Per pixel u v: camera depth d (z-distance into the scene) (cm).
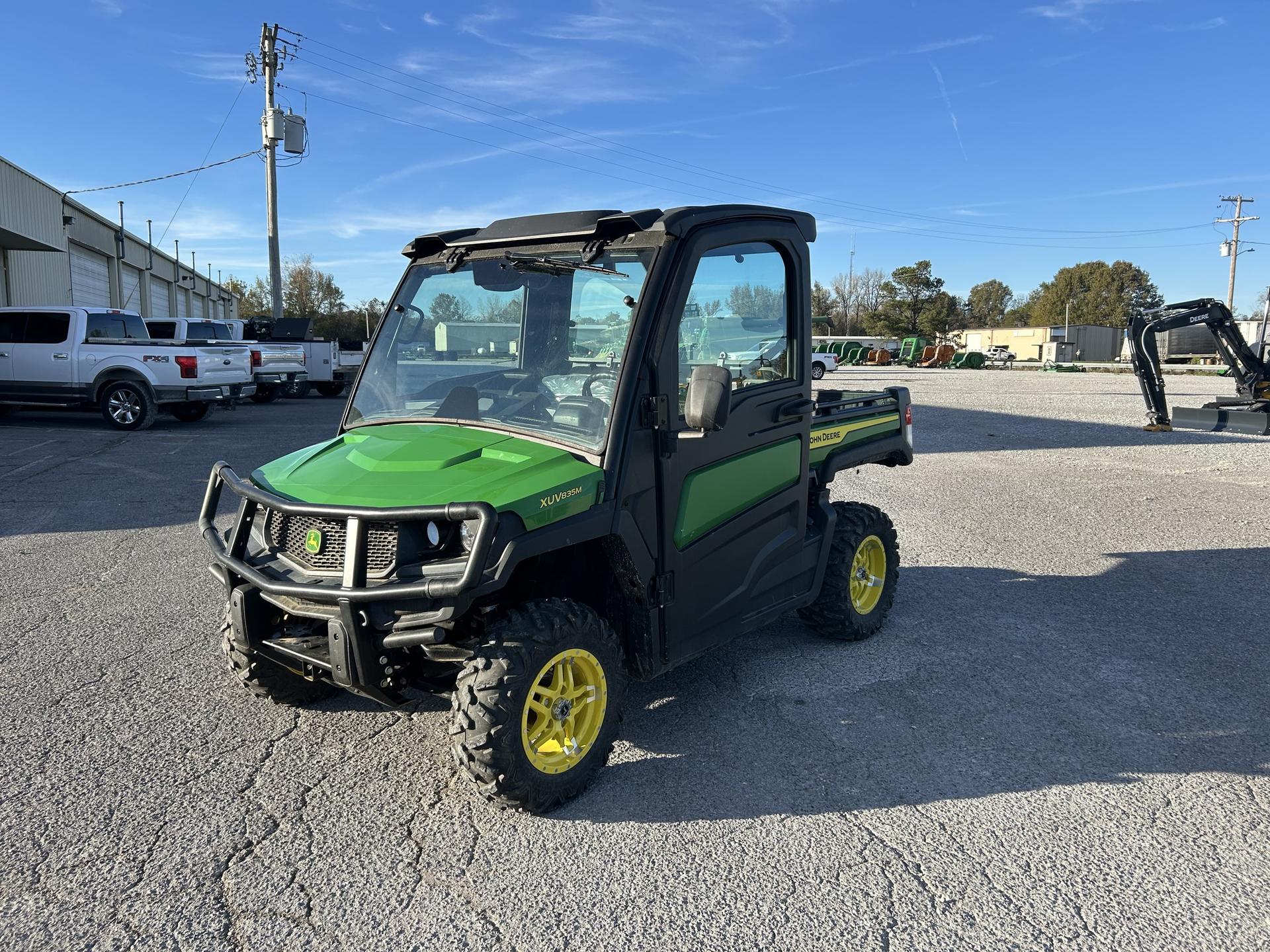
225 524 802
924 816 337
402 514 298
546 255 373
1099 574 681
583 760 341
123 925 270
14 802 339
